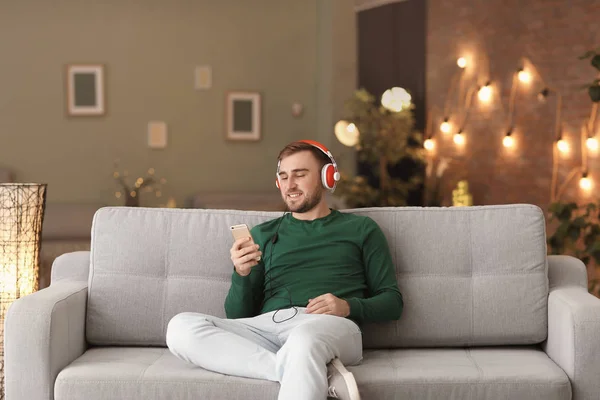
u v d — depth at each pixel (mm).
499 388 2031
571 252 5168
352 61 7102
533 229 2504
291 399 1890
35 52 7191
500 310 2432
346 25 7086
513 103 5949
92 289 2484
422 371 2086
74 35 7227
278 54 7480
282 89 7504
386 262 2416
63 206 6402
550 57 5594
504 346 2482
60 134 7250
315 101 7547
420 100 6840
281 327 2232
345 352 2088
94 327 2455
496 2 6078
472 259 2500
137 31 7305
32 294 2270
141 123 7336
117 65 7285
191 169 7430
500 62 6070
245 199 7016
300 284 2375
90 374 2078
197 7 7371
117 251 2520
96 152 7289
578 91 5348
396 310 2334
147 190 7344
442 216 2557
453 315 2447
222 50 7414
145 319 2475
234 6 7410
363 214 2586
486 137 6219
